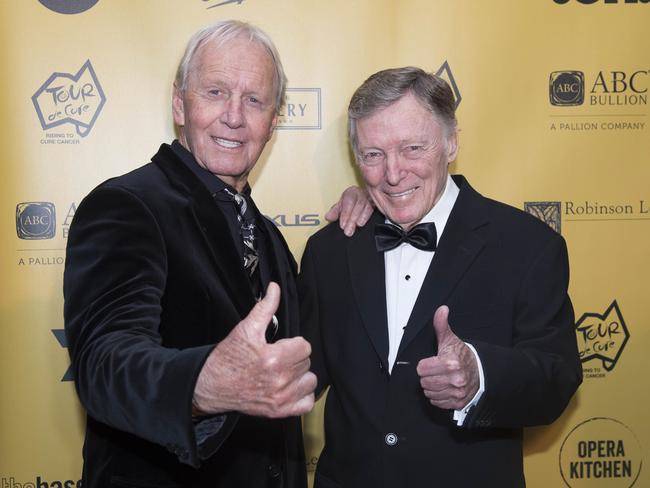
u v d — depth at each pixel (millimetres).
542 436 2391
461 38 2334
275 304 1023
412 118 1632
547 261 1688
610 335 2369
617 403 2379
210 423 1150
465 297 1669
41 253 2287
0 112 2258
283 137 2340
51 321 2293
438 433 1641
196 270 1434
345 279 1813
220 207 1654
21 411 2291
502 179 2355
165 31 2279
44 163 2279
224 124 1613
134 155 2299
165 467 1437
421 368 1330
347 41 2322
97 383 1096
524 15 2336
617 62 2354
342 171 2352
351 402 1723
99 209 1332
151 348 1101
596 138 2357
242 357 991
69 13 2260
